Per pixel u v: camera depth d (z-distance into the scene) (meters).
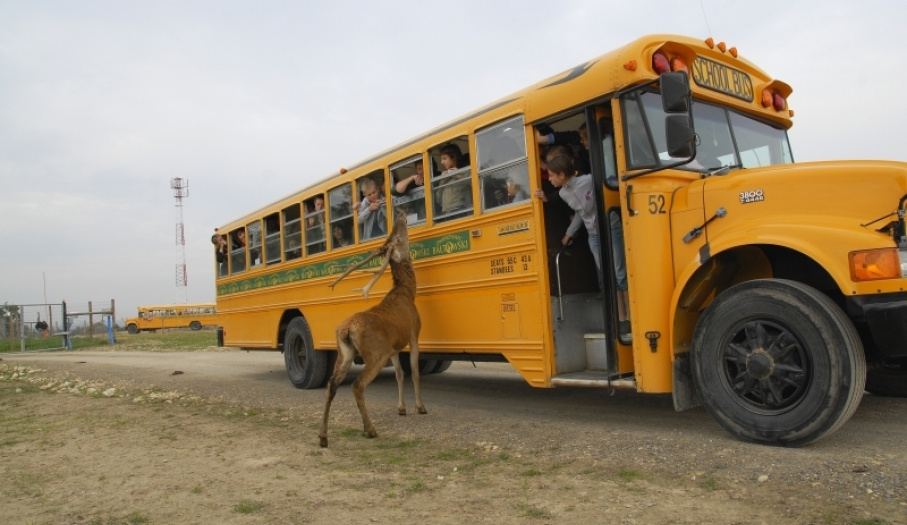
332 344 10.09
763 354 5.09
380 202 9.21
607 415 7.00
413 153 8.52
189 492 5.13
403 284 7.92
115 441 7.14
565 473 4.99
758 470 4.59
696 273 5.61
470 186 7.69
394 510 4.43
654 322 5.74
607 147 6.29
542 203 6.80
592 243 6.51
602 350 6.83
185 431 7.53
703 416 6.53
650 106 5.93
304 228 10.95
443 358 8.69
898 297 4.54
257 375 13.70
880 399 6.61
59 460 6.41
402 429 7.09
